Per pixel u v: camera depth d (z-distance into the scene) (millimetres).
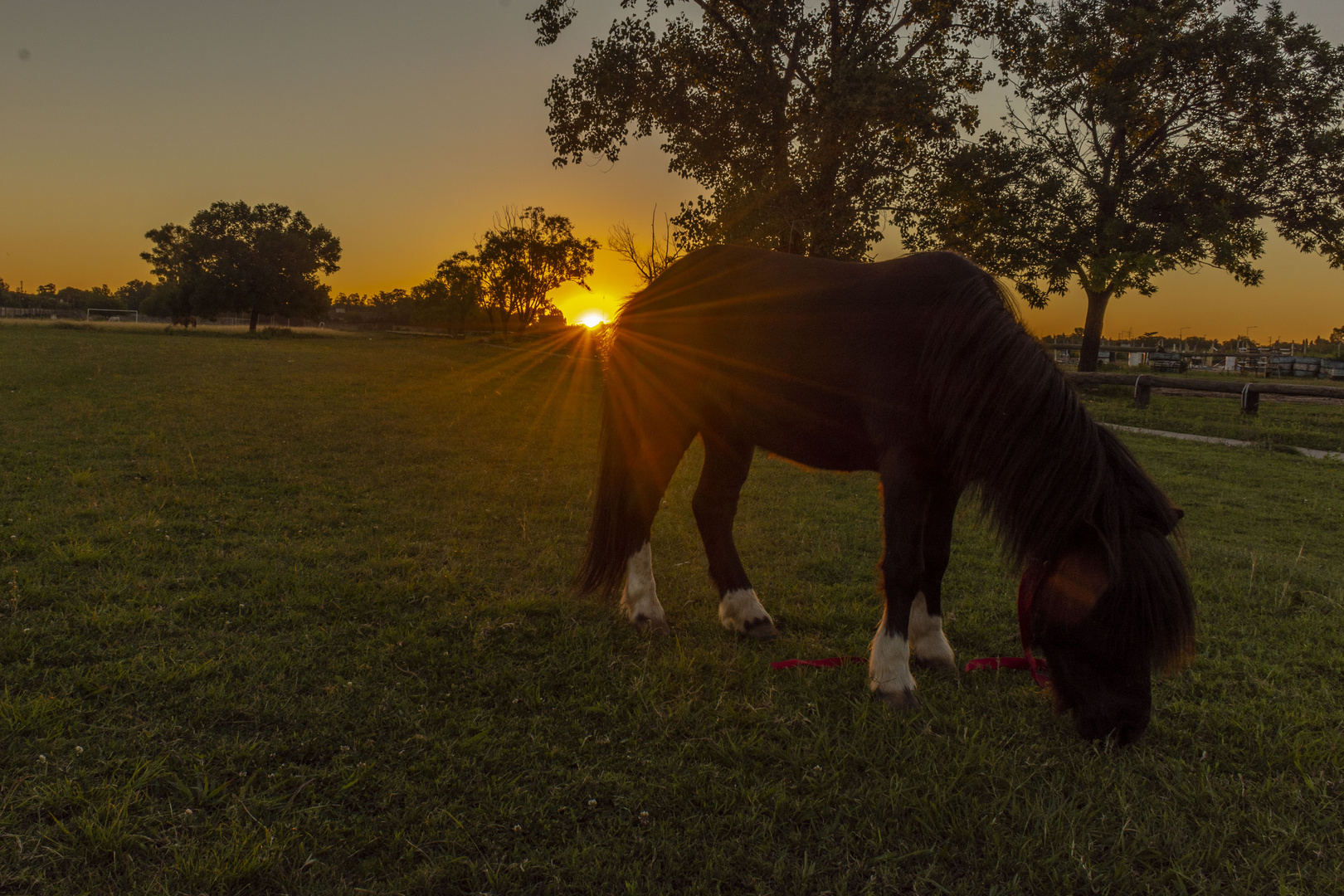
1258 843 1920
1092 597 2234
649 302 3607
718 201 18922
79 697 2357
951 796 2062
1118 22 22062
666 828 1906
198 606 3195
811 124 16844
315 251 59969
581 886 1697
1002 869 1812
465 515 5242
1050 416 2393
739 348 3203
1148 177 23375
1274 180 22844
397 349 32844
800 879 1738
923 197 18938
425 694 2564
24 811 1839
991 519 2568
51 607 3051
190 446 7219
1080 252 22906
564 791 2045
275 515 4895
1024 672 2973
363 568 3881
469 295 68812
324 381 15086
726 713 2488
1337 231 22109
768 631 3316
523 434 9602
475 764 2152
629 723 2408
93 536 4070
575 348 40719
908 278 2795
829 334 2895
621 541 3508
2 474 5496
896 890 1729
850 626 3496
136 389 11367
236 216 57500
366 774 2084
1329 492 7270
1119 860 1822
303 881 1689
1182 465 8734
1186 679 2879
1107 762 2252
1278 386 14055
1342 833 1949
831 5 18266
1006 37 18516
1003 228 23594
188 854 1725
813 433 3031
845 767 2211
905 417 2672
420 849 1783
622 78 18469
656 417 3494
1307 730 2445
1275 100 21609
